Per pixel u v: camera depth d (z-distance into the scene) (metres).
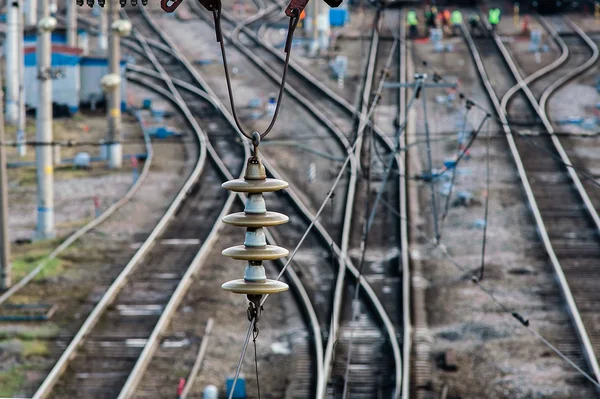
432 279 87.38
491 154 123.88
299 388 66.56
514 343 73.88
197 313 79.62
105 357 70.38
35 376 67.31
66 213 107.00
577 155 124.50
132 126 142.50
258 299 22.47
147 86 163.50
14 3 134.62
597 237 97.75
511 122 137.62
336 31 193.00
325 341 74.06
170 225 101.69
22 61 131.38
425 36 187.62
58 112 146.12
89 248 93.69
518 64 172.88
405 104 144.12
